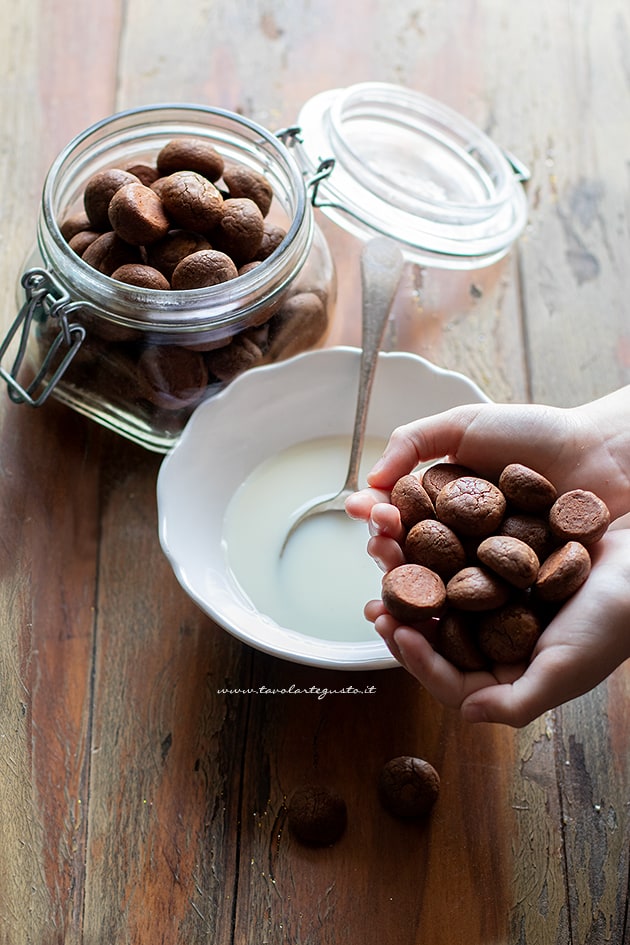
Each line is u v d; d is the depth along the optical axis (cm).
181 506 65
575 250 77
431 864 61
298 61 81
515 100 82
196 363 65
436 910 60
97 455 69
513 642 57
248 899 60
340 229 76
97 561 67
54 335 65
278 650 60
